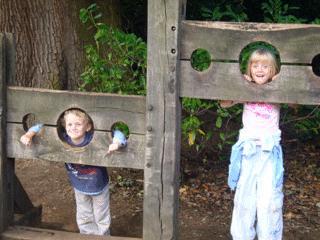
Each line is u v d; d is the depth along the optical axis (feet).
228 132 11.14
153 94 7.15
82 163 7.66
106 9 13.58
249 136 7.23
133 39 10.21
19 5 12.73
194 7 14.07
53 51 13.03
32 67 13.00
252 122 7.25
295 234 9.46
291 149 13.93
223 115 10.04
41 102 7.66
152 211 7.43
